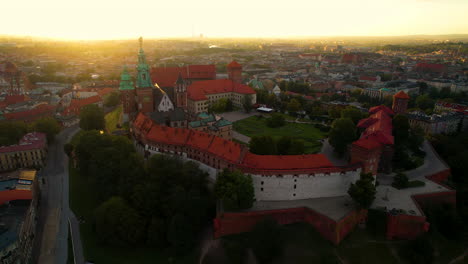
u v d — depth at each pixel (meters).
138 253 118.44
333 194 129.38
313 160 129.12
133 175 136.62
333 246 111.88
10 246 100.00
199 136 153.50
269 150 150.62
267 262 109.31
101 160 148.88
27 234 115.75
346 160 166.50
